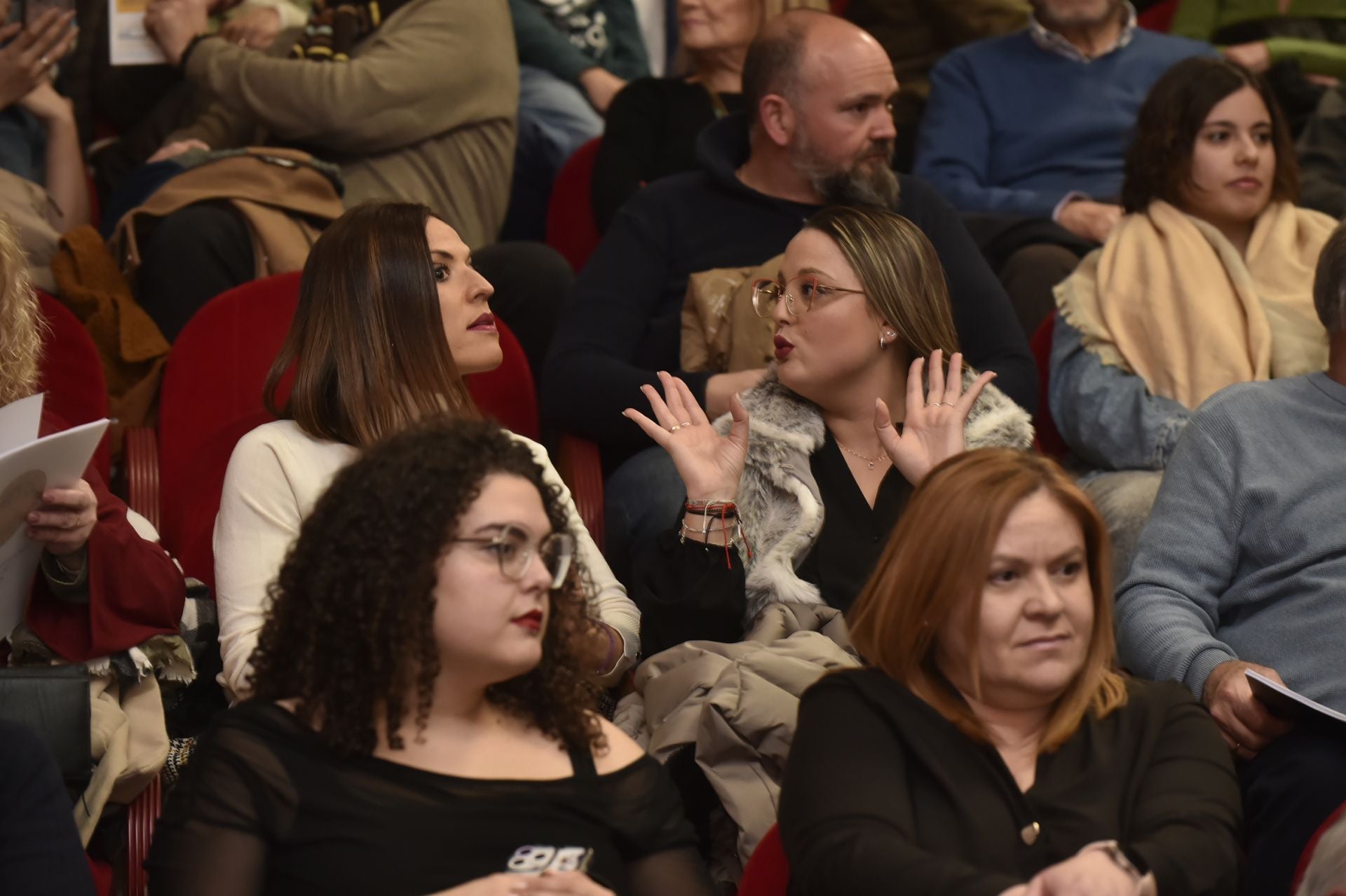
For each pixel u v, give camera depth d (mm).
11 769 5801
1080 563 6402
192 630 8484
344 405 7871
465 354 8391
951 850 6172
